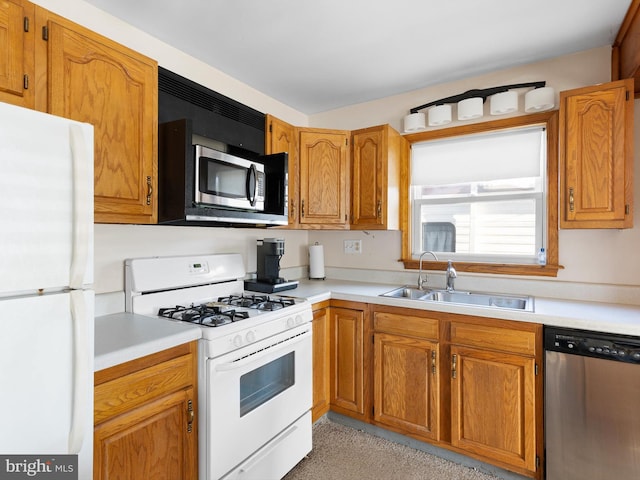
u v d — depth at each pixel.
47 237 0.87
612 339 1.52
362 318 2.23
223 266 2.16
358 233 2.90
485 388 1.82
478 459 1.85
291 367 1.90
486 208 2.43
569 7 1.64
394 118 2.73
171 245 1.99
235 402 1.52
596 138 1.76
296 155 2.48
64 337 0.90
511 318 1.74
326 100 2.82
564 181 1.84
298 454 1.90
